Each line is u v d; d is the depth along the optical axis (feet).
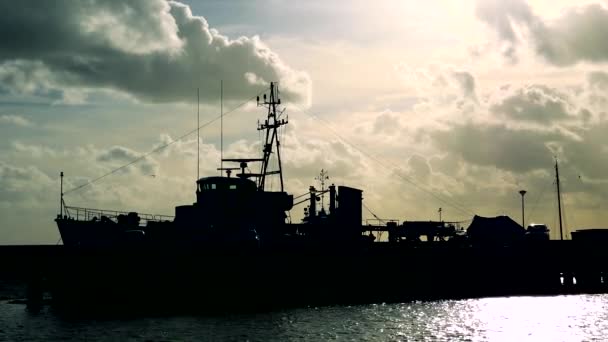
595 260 385.29
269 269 305.12
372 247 355.77
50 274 299.17
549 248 385.50
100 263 282.36
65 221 308.40
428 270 357.82
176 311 274.57
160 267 285.23
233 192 317.22
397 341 218.38
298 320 254.06
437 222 378.12
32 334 224.12
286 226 345.31
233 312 274.36
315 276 318.45
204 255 291.79
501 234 408.87
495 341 224.74
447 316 272.92
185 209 317.01
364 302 317.63
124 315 264.52
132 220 307.99
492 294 364.38
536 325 254.47
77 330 230.48
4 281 319.68
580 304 317.83
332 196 352.90
